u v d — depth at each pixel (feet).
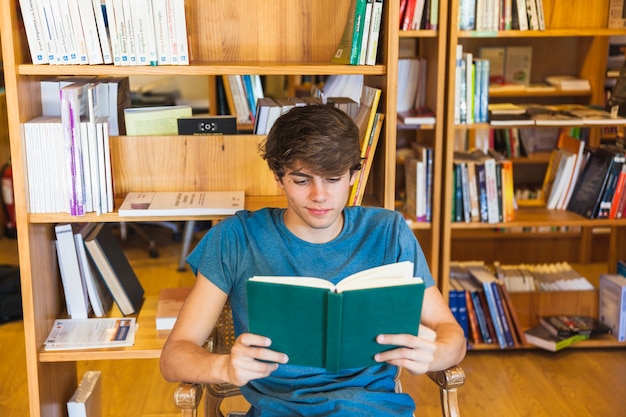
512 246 15.15
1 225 16.61
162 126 7.86
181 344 5.64
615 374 10.59
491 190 10.77
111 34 6.90
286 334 5.05
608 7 11.15
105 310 8.11
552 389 10.16
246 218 6.06
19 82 6.92
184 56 7.04
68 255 7.73
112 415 9.44
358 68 7.28
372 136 7.43
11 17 6.74
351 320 4.97
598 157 11.14
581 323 11.32
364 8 7.19
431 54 10.54
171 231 17.12
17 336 11.90
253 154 7.65
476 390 10.14
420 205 10.68
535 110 11.05
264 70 7.14
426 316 6.01
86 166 7.04
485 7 10.25
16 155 6.96
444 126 10.50
